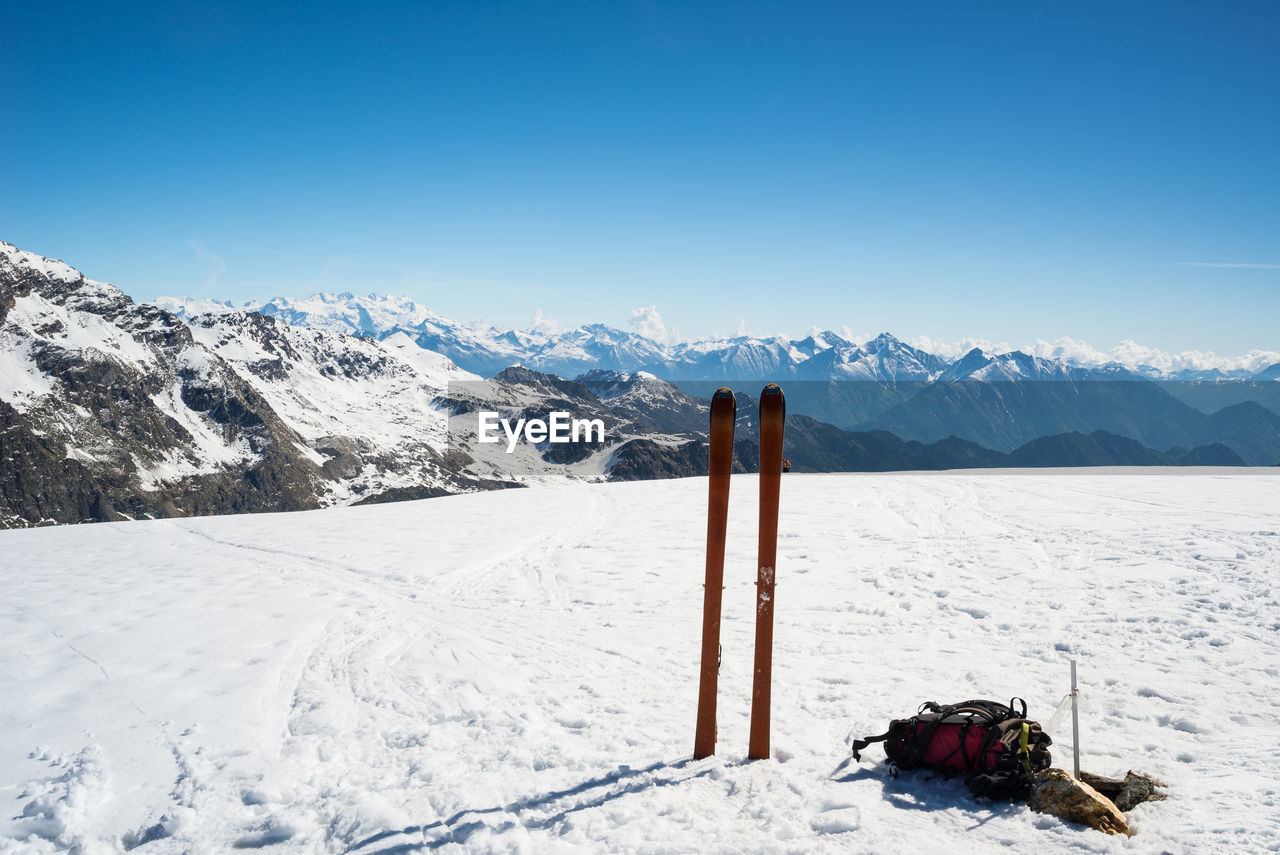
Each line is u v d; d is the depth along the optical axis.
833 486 23.83
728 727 5.23
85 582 12.08
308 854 3.96
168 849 4.12
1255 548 10.68
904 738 4.35
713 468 4.64
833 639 7.40
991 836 3.56
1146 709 5.18
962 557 11.27
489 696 6.27
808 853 3.53
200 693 6.59
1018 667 6.27
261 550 14.88
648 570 11.59
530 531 16.53
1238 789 3.88
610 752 4.95
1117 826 3.54
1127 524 13.43
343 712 6.03
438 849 3.84
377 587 11.05
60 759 5.28
